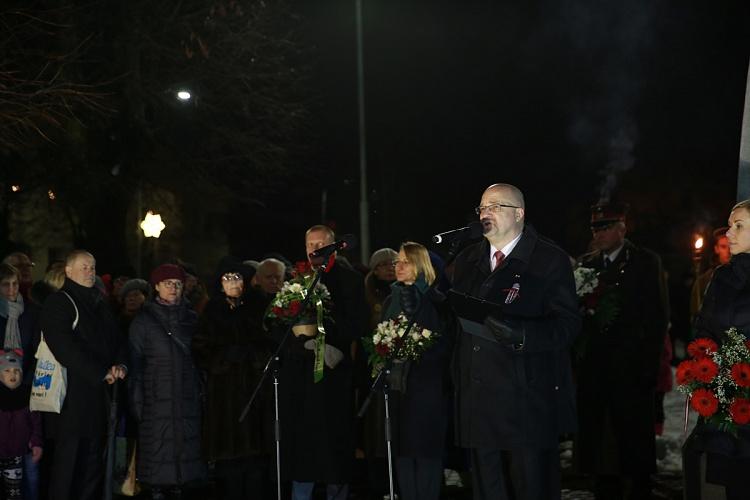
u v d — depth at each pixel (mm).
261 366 7348
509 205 5305
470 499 7801
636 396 7715
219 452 7254
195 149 23391
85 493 7199
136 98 20672
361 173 23859
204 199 29594
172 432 7391
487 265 5414
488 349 5215
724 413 5121
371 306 7957
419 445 6668
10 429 7117
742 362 5070
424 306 6691
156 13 20203
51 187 20062
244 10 21406
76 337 7117
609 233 7859
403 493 6809
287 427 7141
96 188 20359
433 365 6723
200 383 7570
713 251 9789
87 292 7305
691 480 5418
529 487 5172
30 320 7367
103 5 19359
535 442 5148
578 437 7918
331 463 7059
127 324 8695
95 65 20094
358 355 7949
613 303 7652
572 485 8219
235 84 22438
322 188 35062
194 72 21266
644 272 7738
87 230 20625
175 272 7617
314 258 7086
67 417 7105
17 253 8406
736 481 5148
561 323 5180
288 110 23594
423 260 6871
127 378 7516
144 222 18406
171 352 7465
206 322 7426
